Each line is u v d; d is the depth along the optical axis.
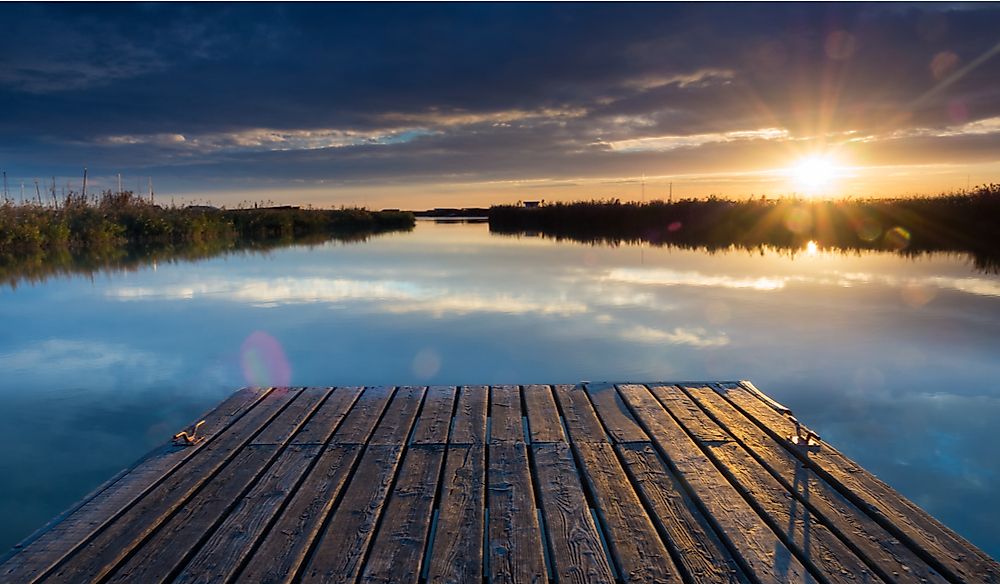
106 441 4.51
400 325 8.02
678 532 2.56
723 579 2.25
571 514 2.70
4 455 4.26
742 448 3.38
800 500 2.79
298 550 2.43
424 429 3.73
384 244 21.38
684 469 3.11
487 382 5.65
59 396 5.46
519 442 3.52
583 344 6.91
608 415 3.95
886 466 3.95
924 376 5.65
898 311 8.37
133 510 2.74
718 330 7.46
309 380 5.82
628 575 2.27
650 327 7.68
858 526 2.55
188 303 9.79
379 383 5.69
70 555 2.40
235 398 4.36
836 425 4.59
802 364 6.06
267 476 3.10
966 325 7.52
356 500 2.83
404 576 2.26
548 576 2.29
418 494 2.90
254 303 9.76
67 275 13.20
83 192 23.50
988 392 5.23
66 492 3.77
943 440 4.30
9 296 10.51
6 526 3.40
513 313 8.67
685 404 4.13
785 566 2.30
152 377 6.02
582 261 14.58
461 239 23.84
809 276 11.41
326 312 8.96
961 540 2.41
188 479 3.06
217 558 2.38
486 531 2.59
